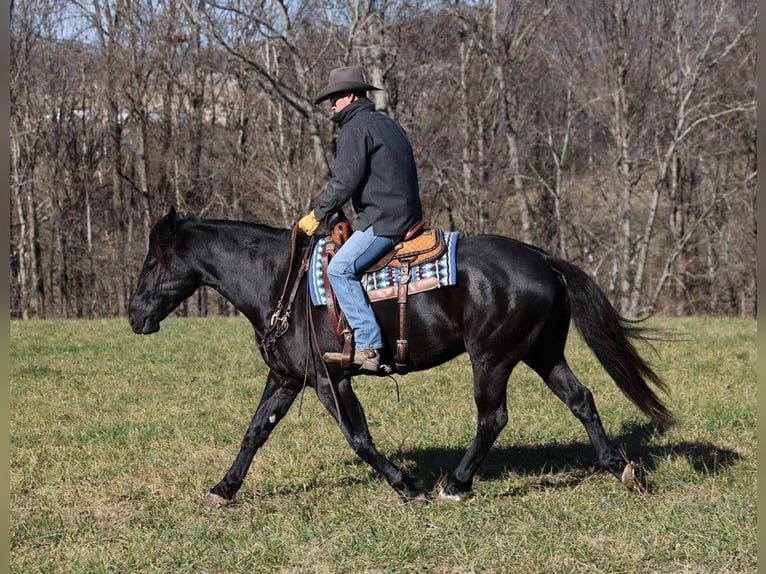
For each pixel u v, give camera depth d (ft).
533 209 119.14
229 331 57.21
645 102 109.19
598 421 23.44
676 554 19.40
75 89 131.44
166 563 19.85
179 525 22.08
